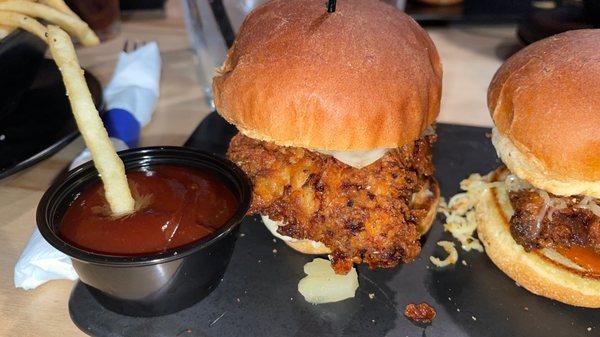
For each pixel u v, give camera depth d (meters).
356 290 0.19
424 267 0.21
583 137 0.16
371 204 0.18
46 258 0.19
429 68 0.19
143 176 0.19
